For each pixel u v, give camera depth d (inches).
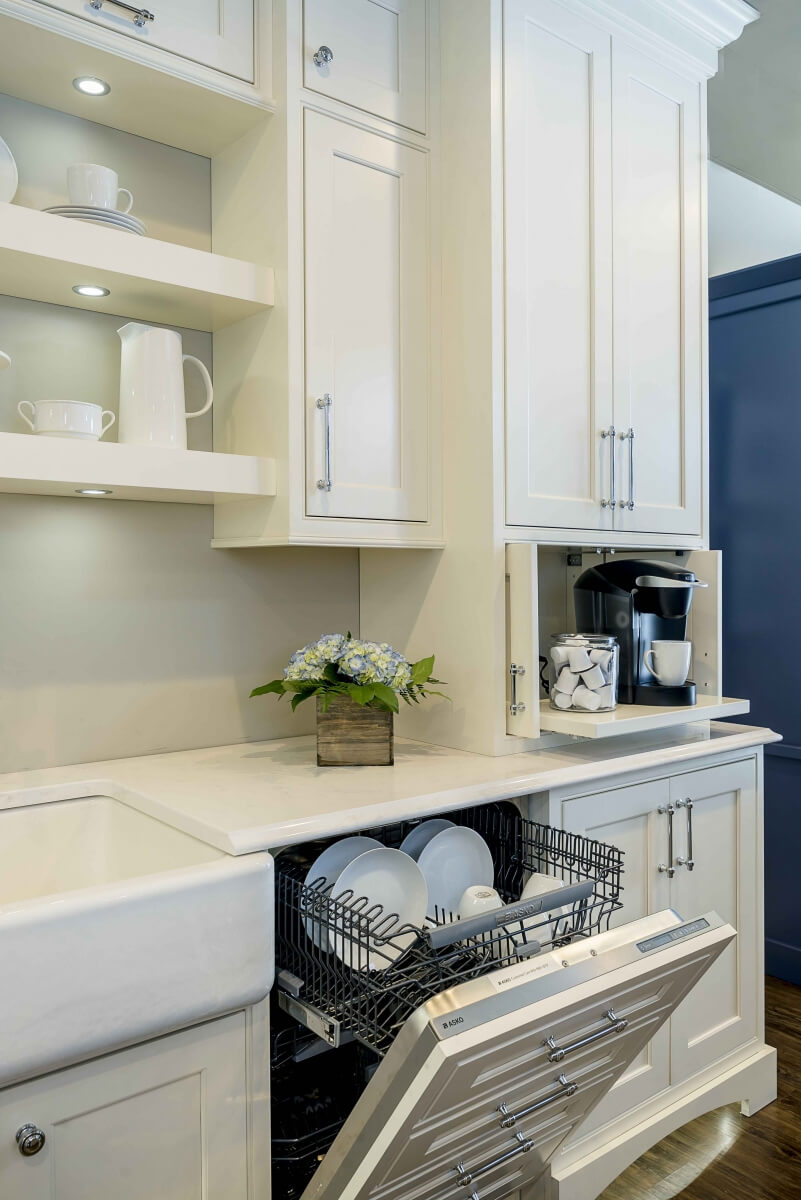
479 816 69.6
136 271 59.0
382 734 67.1
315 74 65.8
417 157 72.7
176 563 73.2
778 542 113.4
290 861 59.2
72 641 67.7
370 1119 41.3
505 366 70.6
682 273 86.1
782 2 82.5
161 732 72.4
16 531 65.1
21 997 37.8
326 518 66.4
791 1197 72.5
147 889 41.9
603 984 43.5
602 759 69.9
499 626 70.5
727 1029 82.7
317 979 51.0
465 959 53.7
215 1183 46.1
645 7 80.6
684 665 78.7
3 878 58.7
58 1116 40.4
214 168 73.9
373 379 69.5
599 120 78.1
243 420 70.0
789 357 111.7
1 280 60.1
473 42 71.2
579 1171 67.7
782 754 112.3
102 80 61.4
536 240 73.0
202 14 62.0
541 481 73.5
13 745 64.9
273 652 79.4
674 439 85.5
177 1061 44.5
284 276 64.5
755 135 101.3
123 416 63.2
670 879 76.6
